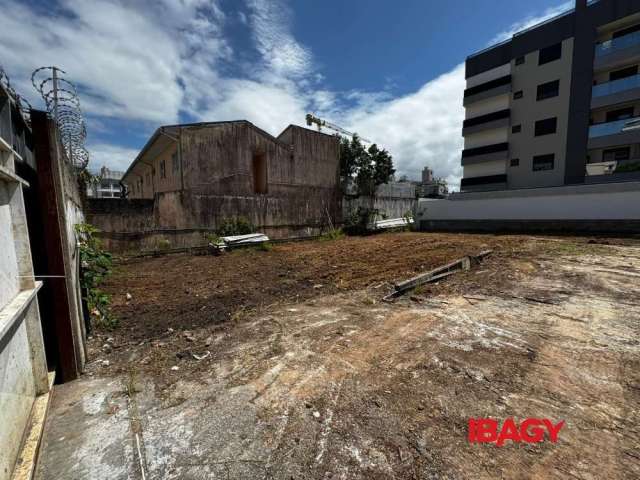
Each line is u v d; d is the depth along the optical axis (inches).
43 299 95.0
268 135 495.5
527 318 145.6
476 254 291.1
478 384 92.3
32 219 92.0
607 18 661.3
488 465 62.5
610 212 441.4
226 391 91.0
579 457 64.0
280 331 136.9
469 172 951.0
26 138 92.4
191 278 241.0
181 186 408.8
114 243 338.0
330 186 589.9
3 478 52.7
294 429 74.4
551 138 760.3
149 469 62.8
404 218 679.7
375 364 105.8
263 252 371.9
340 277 240.4
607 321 137.6
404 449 67.4
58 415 80.0
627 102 649.6
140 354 116.6
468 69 925.2
